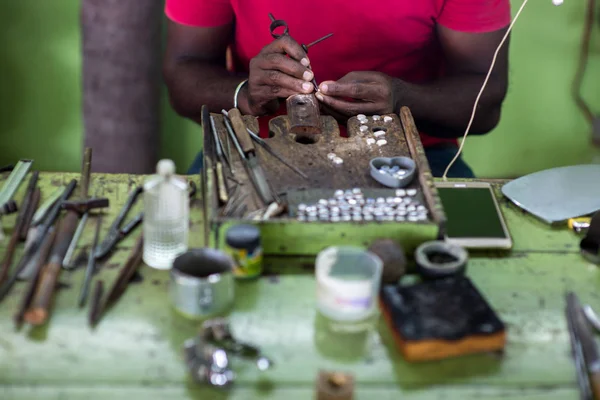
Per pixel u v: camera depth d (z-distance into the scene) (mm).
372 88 1975
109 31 2812
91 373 1287
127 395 1255
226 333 1327
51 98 3031
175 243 1514
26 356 1312
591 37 3045
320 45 2463
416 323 1335
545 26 3041
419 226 1524
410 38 2486
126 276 1480
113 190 1759
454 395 1271
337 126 1844
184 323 1394
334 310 1393
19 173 1791
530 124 3199
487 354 1345
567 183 1798
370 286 1375
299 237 1534
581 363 1325
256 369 1302
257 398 1256
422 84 2400
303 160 1714
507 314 1437
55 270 1456
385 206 1579
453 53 2520
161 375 1289
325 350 1345
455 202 1690
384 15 2412
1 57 2963
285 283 1495
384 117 1885
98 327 1376
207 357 1276
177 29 2557
